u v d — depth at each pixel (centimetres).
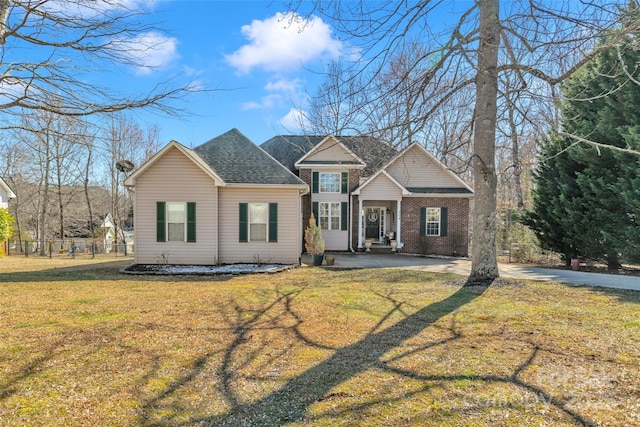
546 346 438
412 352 419
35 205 3097
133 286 895
